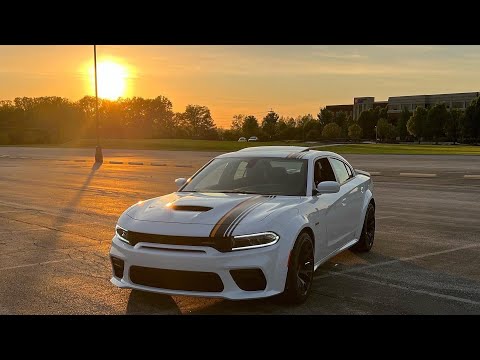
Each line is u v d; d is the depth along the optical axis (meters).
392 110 131.38
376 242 7.70
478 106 92.94
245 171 5.82
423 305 4.73
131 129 109.31
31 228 8.80
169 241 4.32
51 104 118.88
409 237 8.07
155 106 153.38
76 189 15.32
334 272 5.93
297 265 4.62
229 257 4.19
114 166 26.70
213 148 55.50
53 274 5.82
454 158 33.62
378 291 5.18
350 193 6.28
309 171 5.66
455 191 14.68
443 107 99.69
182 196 5.34
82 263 6.34
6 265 6.24
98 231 8.52
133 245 4.50
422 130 100.75
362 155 37.94
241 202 4.89
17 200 12.67
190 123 158.62
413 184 16.75
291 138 113.62
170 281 4.32
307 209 5.00
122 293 5.09
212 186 5.72
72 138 96.62
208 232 4.26
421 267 6.18
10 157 37.19
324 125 116.62
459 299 4.91
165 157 36.53
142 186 16.20
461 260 6.55
